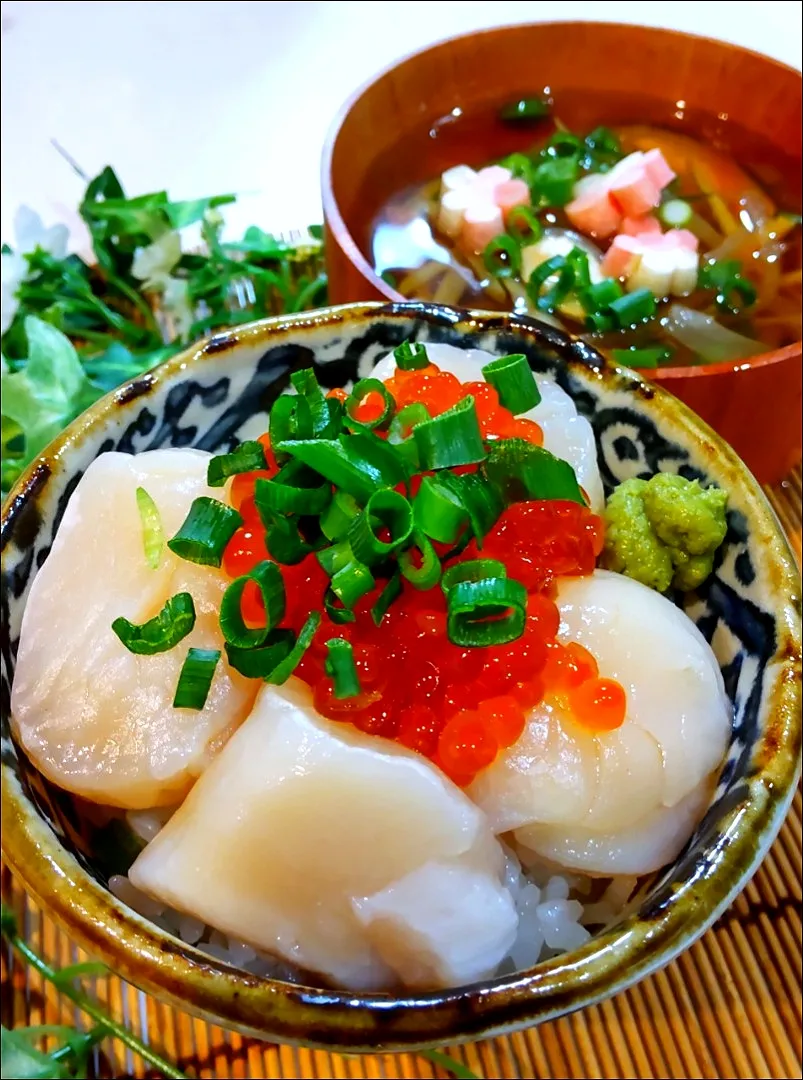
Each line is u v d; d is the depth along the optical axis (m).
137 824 0.15
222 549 0.15
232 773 0.13
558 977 0.12
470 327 0.18
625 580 0.16
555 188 0.29
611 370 0.17
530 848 0.15
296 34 0.40
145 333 0.30
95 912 0.12
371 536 0.14
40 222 0.32
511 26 0.30
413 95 0.30
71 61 0.40
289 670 0.13
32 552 0.16
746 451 0.26
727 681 0.16
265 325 0.18
